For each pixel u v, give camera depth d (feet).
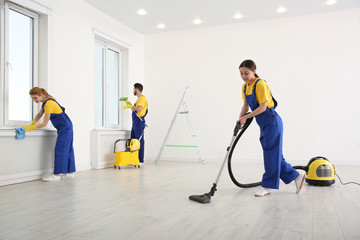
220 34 18.53
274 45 17.43
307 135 16.71
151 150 19.79
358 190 9.26
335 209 6.88
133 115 15.85
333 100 16.37
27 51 12.10
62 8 13.21
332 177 10.04
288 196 8.36
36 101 10.78
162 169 14.70
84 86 14.48
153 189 9.35
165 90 19.63
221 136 18.28
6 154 10.09
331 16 16.47
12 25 11.40
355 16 16.08
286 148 16.99
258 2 15.01
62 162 11.21
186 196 8.31
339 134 16.22
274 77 17.34
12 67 11.35
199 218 6.13
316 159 10.26
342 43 16.29
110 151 15.75
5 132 9.93
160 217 6.20
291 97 17.02
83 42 14.51
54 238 4.94
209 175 12.53
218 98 18.45
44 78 12.35
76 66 14.01
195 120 18.84
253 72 8.25
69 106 13.53
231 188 9.57
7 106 10.98
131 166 16.03
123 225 5.65
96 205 7.24
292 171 8.70
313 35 16.76
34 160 11.18
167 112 19.54
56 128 11.41
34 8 11.69
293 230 5.35
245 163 17.43
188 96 19.08
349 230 5.35
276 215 6.36
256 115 8.36
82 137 14.25
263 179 8.45
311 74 16.75
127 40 18.25
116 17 16.81
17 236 5.03
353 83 16.07
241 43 18.07
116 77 18.30
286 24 17.22
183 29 19.13
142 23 17.85
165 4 15.14
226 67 18.37
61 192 8.86
